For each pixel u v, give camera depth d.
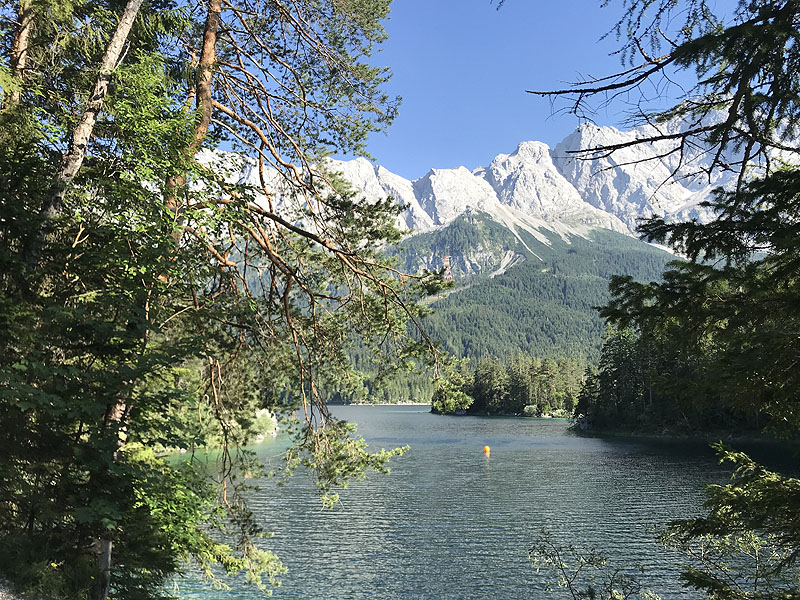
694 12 4.15
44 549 7.33
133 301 7.95
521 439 83.44
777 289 5.36
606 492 42.22
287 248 12.90
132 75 8.68
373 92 13.58
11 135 8.09
